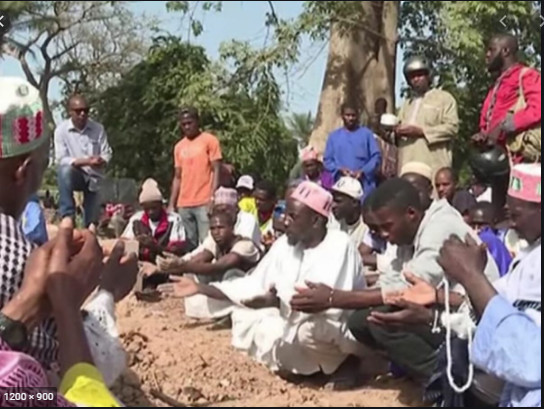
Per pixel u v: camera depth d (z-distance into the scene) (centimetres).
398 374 627
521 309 422
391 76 1764
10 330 243
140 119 2070
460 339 491
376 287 633
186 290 682
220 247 805
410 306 534
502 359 370
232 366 653
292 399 595
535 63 1741
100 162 1080
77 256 237
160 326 755
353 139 1077
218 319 775
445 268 389
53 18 2475
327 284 618
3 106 275
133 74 2092
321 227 633
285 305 639
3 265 265
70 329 226
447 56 1897
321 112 1753
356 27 1744
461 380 479
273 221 1087
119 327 744
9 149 275
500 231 784
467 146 1900
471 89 1905
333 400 594
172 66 2047
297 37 1802
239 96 1964
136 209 1160
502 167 810
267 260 674
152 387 594
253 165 1947
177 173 1141
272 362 655
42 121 282
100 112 2122
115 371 348
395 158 1093
